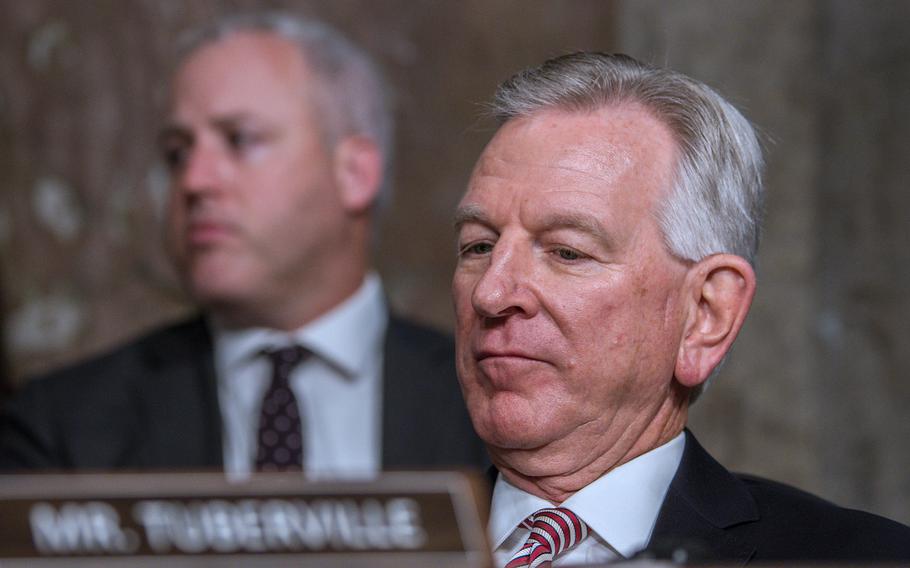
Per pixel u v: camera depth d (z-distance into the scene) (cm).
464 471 361
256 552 354
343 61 1126
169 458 1015
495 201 608
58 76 1366
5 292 1327
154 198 1360
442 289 1341
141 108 1368
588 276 595
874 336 1224
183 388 1038
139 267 1354
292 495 357
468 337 613
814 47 1260
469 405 613
